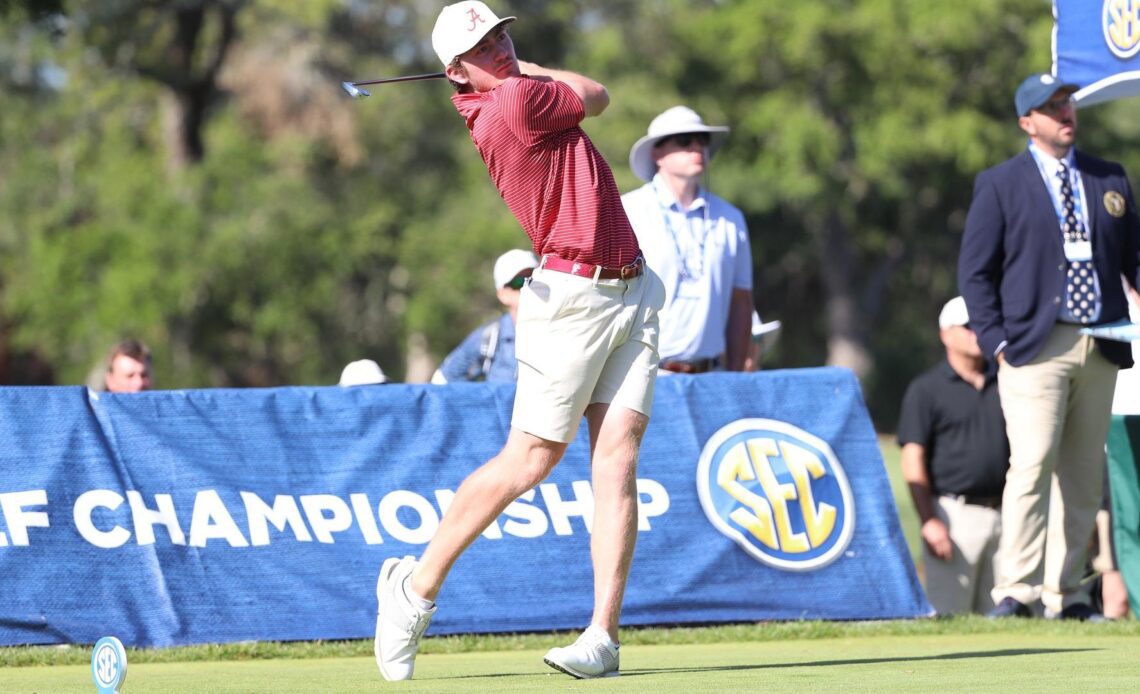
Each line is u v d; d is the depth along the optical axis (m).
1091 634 20.69
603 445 15.23
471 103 14.92
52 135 129.88
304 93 126.06
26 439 19.81
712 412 22.38
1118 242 22.44
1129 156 132.50
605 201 14.81
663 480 21.97
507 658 18.42
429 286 125.31
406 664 15.23
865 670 15.55
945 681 14.17
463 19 14.80
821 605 21.97
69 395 20.17
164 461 20.30
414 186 133.75
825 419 22.72
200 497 20.28
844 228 141.75
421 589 15.21
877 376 157.25
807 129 126.94
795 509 22.23
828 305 150.88
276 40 124.94
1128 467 23.86
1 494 19.50
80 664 18.42
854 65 130.62
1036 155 22.47
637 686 13.96
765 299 157.75
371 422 21.30
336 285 125.19
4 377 141.25
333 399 21.28
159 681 15.34
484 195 128.50
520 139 14.60
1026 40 127.06
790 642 20.28
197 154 126.06
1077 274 22.12
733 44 128.25
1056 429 22.30
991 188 22.45
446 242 125.75
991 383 25.36
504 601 20.98
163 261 116.88
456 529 15.12
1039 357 22.20
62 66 121.75
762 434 22.44
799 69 129.50
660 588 21.53
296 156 125.88
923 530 25.50
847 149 135.50
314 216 123.06
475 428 21.66
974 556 25.30
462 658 18.56
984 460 25.14
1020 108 22.50
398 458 21.25
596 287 14.81
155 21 118.31
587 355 14.88
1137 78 23.03
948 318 25.23
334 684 14.77
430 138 133.62
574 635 20.91
